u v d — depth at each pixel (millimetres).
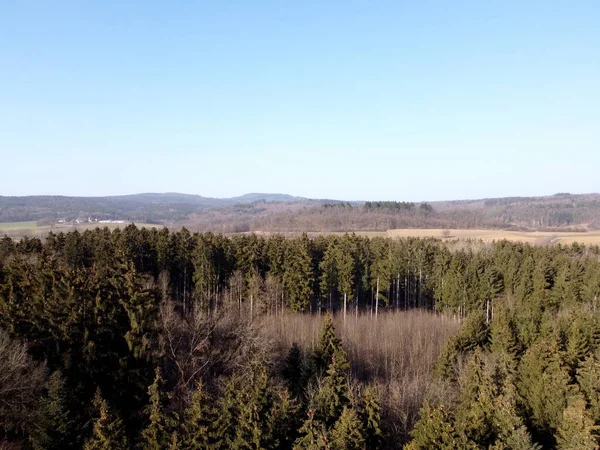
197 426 28547
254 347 46938
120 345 39844
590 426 27859
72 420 29766
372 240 98375
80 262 67062
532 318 56812
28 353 36500
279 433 30797
